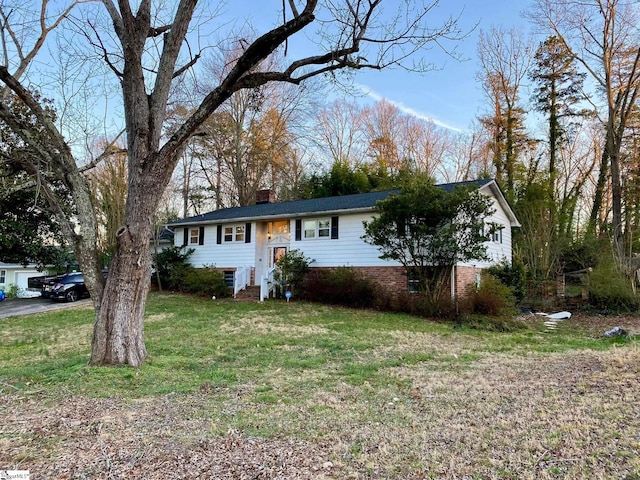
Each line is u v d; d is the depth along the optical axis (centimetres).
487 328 1248
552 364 679
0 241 1611
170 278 2141
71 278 1986
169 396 507
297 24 552
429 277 1459
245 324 1193
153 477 300
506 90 2836
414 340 980
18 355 786
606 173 2395
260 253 2055
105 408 457
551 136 2692
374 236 1481
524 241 2084
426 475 299
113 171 2216
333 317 1356
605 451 321
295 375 629
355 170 2941
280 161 3186
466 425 400
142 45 647
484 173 2827
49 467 316
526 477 288
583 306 1688
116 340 625
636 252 2067
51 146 723
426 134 3325
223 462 325
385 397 510
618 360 662
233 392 534
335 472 307
